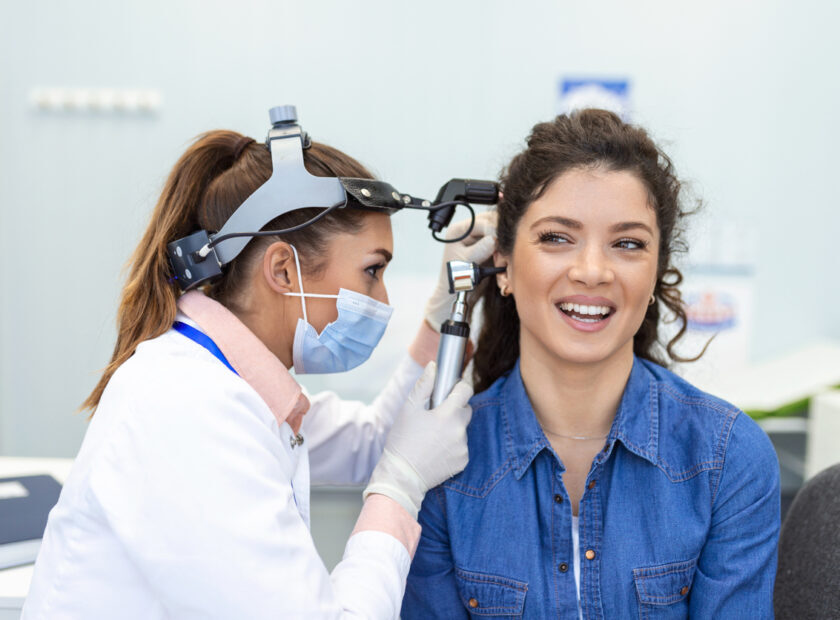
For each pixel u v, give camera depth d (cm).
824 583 109
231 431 86
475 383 128
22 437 287
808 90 267
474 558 105
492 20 266
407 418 107
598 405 107
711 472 102
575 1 265
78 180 274
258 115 271
